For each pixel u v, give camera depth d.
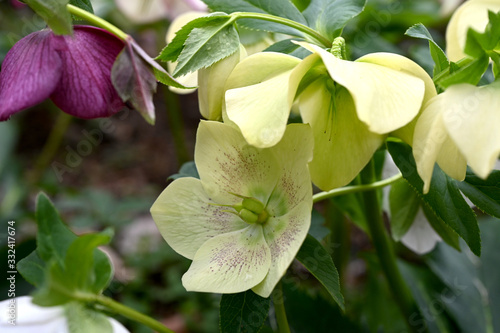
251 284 0.37
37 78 0.36
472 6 0.38
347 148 0.37
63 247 0.37
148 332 0.71
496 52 0.36
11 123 0.89
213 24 0.38
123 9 0.67
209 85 0.38
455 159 0.36
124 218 0.81
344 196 0.51
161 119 1.33
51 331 0.36
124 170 1.18
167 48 0.39
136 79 0.36
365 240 0.92
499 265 0.56
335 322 0.51
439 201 0.38
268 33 0.47
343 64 0.35
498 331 0.54
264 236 0.38
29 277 0.37
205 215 0.39
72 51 0.37
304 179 0.37
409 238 0.49
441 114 0.34
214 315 0.79
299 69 0.35
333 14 0.43
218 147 0.38
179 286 0.83
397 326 0.59
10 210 0.80
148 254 0.87
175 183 0.39
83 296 0.37
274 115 0.35
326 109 0.37
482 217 0.69
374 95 0.35
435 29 0.81
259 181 0.38
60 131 0.91
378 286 0.59
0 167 0.83
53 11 0.35
